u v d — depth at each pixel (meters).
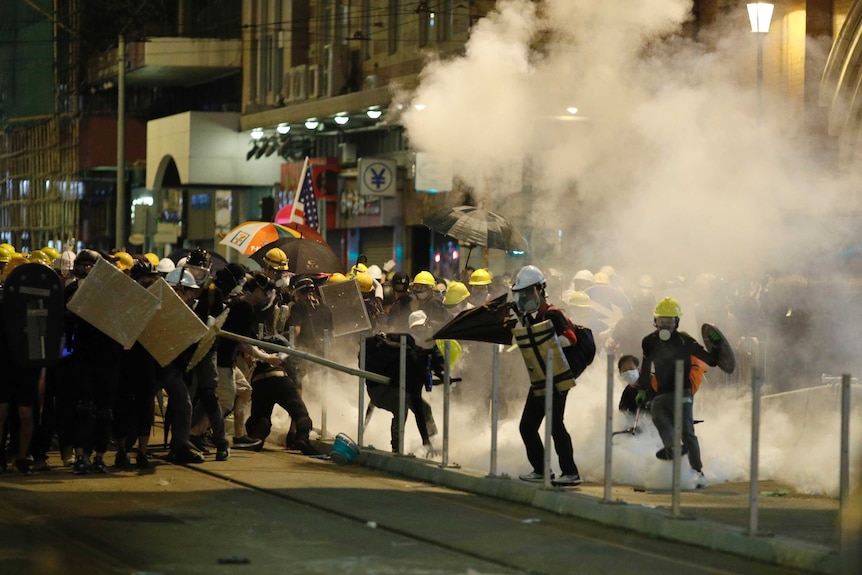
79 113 118.81
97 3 112.44
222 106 99.88
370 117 69.38
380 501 21.69
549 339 22.25
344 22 79.19
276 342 28.19
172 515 19.88
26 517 19.45
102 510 20.20
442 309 32.84
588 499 20.70
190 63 94.69
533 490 21.69
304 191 47.31
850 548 16.25
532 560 17.20
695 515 19.67
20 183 141.88
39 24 132.62
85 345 23.78
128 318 23.12
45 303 22.61
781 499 22.86
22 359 22.45
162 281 23.84
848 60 45.38
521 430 22.84
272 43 89.56
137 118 111.56
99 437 24.12
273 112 80.19
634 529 19.34
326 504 21.22
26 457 23.62
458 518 20.23
